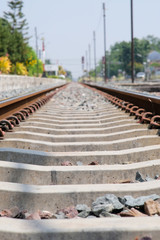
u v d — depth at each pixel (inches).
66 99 653.3
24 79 1437.0
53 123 285.7
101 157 157.2
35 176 127.0
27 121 279.4
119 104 402.6
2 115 266.1
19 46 2795.3
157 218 79.7
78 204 104.3
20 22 3385.8
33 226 75.3
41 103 449.7
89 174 129.3
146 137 190.2
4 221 77.8
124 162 157.2
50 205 104.3
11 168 125.7
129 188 108.3
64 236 73.2
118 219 79.7
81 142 189.9
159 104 246.2
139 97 316.5
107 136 208.8
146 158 160.6
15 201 103.0
